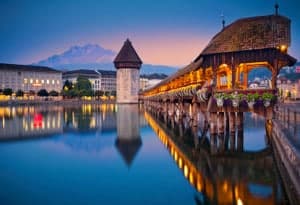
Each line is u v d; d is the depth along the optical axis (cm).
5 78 16038
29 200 1309
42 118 5450
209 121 2280
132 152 2281
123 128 3853
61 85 18425
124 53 11850
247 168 1675
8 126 4141
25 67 17100
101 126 4112
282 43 2078
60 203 1274
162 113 5253
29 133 3444
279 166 1455
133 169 1786
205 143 2436
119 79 11862
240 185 1402
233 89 2098
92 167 1859
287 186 1166
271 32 2136
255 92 2048
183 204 1235
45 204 1263
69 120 5025
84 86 16775
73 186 1491
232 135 2294
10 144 2727
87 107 9988
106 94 18150
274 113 2008
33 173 1736
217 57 2230
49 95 16038
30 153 2309
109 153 2273
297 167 945
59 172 1755
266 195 1264
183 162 1912
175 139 2805
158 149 2383
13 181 1584
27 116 5947
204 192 1345
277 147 1569
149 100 7669
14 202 1286
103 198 1324
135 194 1362
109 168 1827
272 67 2106
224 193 1309
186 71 2900
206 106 2406
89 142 2789
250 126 3569
